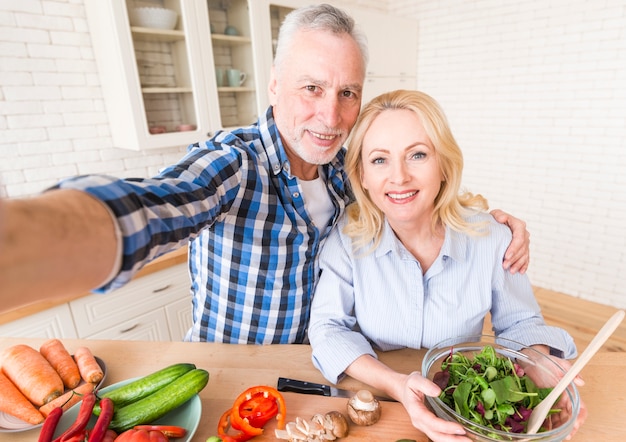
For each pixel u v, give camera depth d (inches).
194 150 31.9
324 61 33.2
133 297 71.7
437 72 129.3
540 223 117.0
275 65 36.2
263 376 32.4
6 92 67.4
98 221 15.1
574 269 112.8
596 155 102.3
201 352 36.0
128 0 68.4
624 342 90.0
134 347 37.0
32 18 67.9
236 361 34.6
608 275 106.8
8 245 12.2
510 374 27.8
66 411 26.8
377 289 37.6
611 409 27.7
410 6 129.3
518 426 23.8
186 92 79.9
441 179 36.2
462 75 123.3
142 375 32.9
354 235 38.9
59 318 62.6
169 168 25.7
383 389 29.1
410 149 32.9
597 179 103.6
